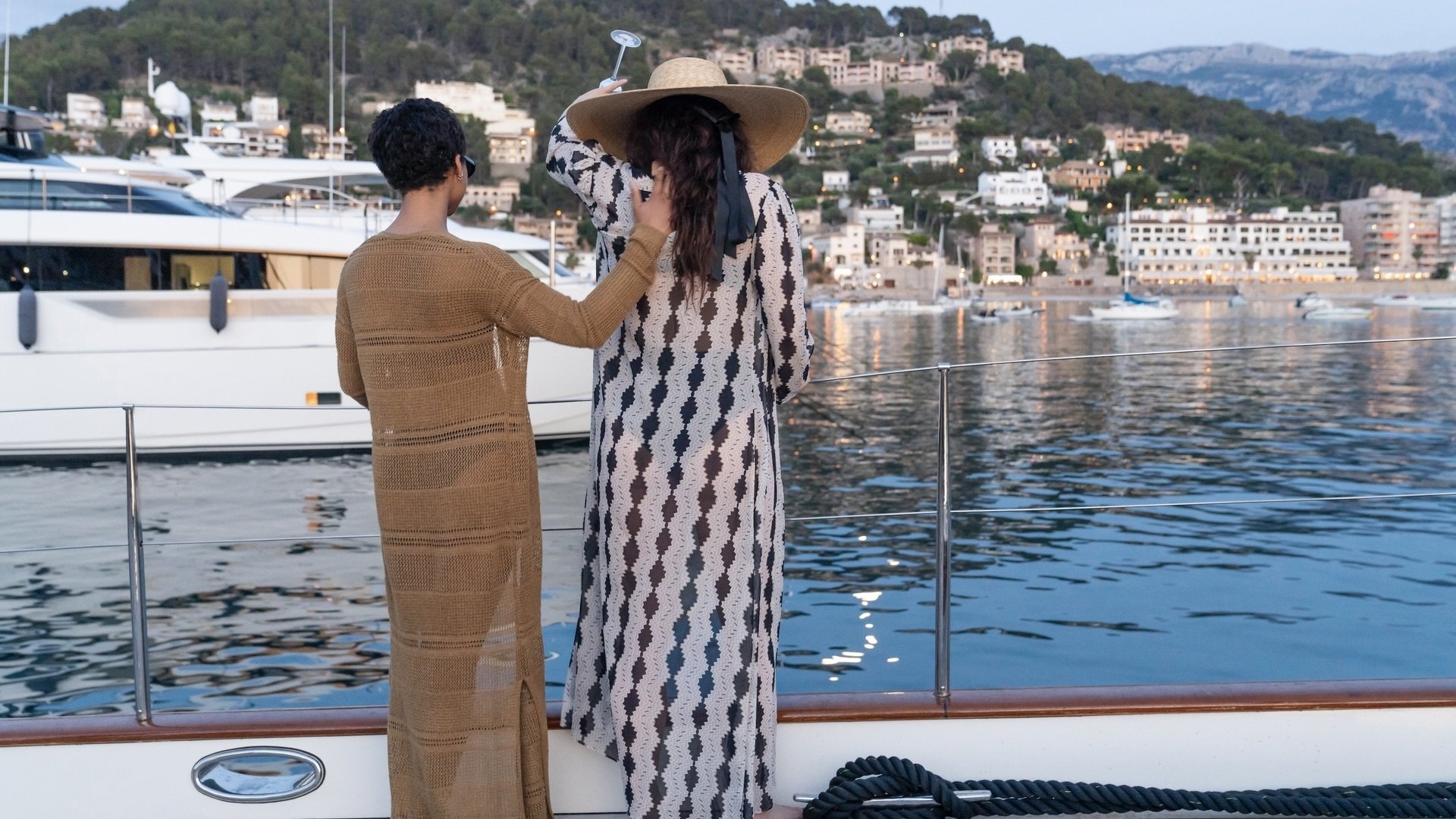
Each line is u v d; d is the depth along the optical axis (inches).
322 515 317.1
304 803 83.4
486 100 7647.6
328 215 490.9
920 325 3019.2
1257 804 80.5
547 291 69.7
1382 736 83.7
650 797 73.5
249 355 377.4
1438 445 573.9
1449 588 247.3
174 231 373.1
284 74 7455.7
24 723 83.2
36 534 291.7
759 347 75.0
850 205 6919.3
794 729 83.6
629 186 72.8
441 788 71.4
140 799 82.5
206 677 177.6
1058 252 6043.3
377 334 70.2
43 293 365.1
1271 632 215.2
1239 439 597.9
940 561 85.7
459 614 70.7
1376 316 3233.3
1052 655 196.5
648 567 73.7
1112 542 294.0
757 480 74.2
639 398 73.9
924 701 84.7
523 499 72.6
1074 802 80.4
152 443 374.3
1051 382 976.3
